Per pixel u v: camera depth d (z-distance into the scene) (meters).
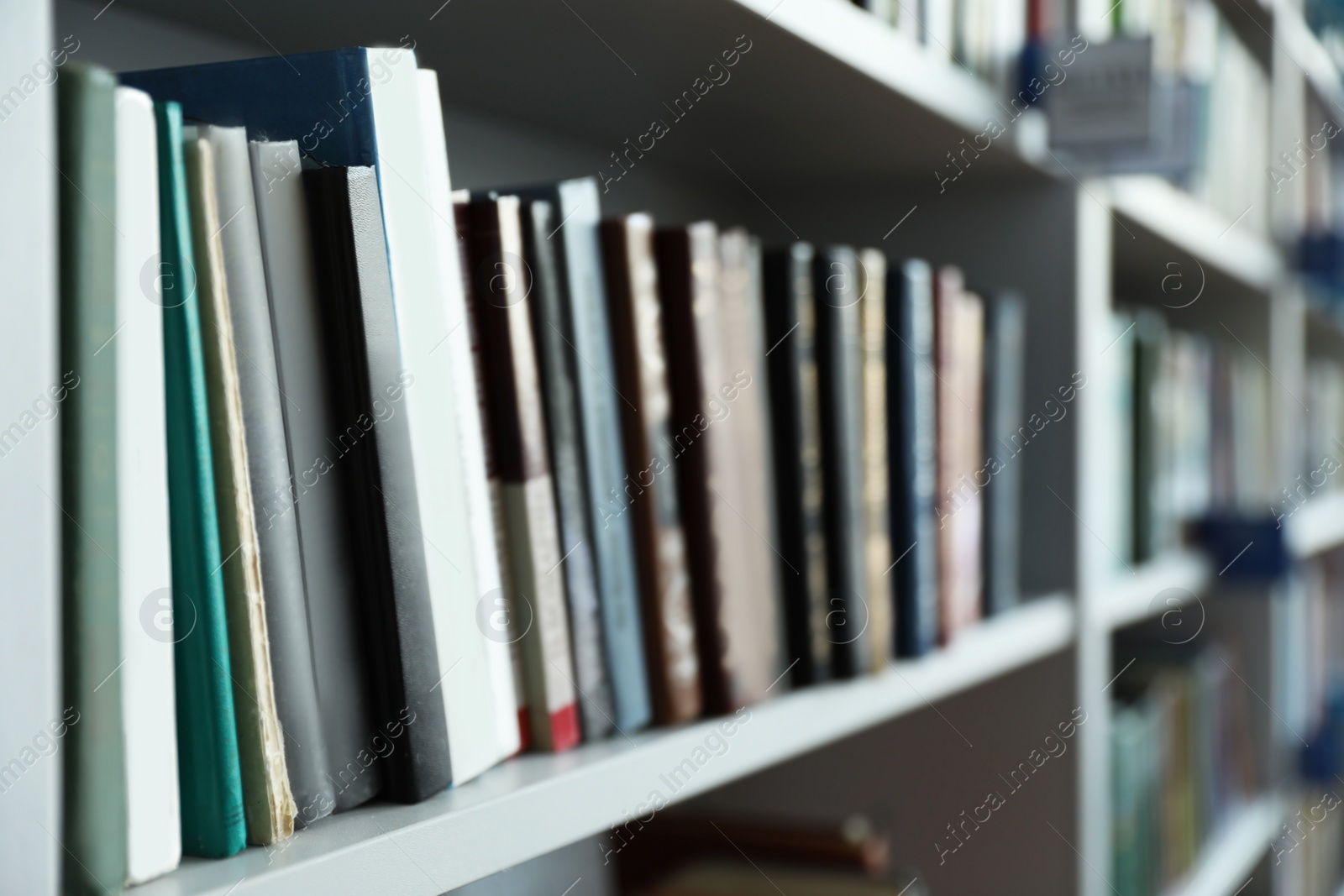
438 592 0.47
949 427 0.83
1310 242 1.71
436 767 0.46
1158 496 1.28
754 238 1.12
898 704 0.74
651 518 0.59
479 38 0.62
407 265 0.46
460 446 0.49
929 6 0.79
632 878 0.98
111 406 0.35
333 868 0.39
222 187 0.39
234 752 0.39
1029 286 1.02
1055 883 1.01
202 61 0.61
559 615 0.54
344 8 0.56
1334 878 1.95
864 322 0.72
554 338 0.54
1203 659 1.46
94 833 0.35
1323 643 1.90
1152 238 1.19
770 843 0.94
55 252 0.33
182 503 0.38
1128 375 1.21
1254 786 1.58
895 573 0.76
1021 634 0.90
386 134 0.45
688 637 0.60
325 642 0.43
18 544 0.32
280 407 0.42
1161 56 1.15
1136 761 1.16
